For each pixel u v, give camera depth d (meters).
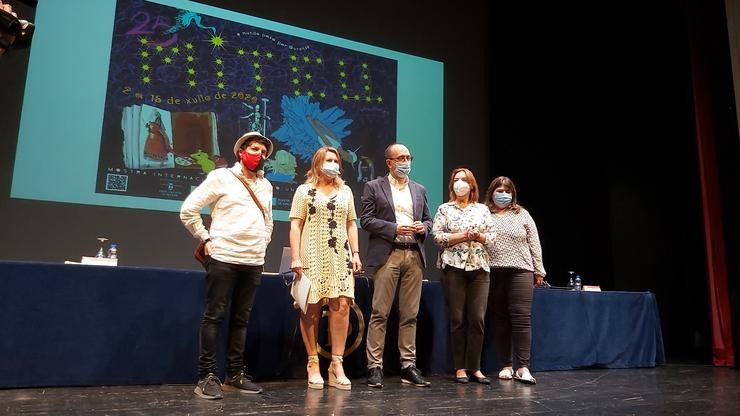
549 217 4.60
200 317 2.52
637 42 4.46
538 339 3.21
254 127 4.01
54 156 3.44
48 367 2.22
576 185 4.66
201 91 3.89
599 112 4.64
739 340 3.61
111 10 3.72
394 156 2.74
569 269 4.54
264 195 2.41
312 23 4.38
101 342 2.32
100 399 2.03
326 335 2.83
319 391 2.34
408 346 2.62
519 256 2.85
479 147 4.91
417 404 2.08
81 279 2.31
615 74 4.57
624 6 4.54
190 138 3.81
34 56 3.47
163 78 3.79
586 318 3.41
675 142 4.24
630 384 2.76
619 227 4.48
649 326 3.65
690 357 4.06
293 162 4.08
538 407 2.08
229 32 4.05
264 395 2.21
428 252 4.40
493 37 5.04
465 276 2.73
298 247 2.45
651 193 4.35
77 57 3.58
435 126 4.70
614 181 4.54
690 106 4.16
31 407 1.86
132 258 3.56
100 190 3.53
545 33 4.87
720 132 3.96
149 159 3.68
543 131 4.74
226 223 2.25
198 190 2.27
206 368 2.17
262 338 2.67
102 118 3.59
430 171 4.61
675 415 1.96
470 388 2.51
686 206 4.15
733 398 2.35
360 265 2.58
